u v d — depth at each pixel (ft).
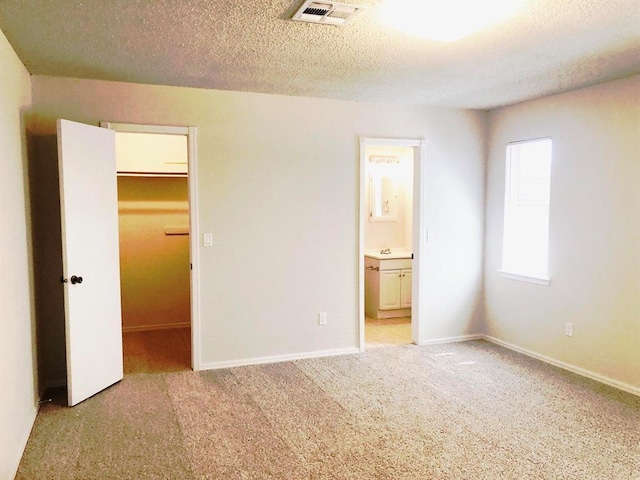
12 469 8.15
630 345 12.00
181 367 13.96
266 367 13.97
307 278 14.76
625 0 7.35
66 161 10.85
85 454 8.96
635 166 11.76
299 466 8.54
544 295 14.46
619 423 10.21
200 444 9.34
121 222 18.29
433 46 9.54
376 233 21.79
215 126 13.52
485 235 16.93
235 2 7.43
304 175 14.53
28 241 10.69
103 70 11.44
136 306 18.60
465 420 10.38
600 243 12.69
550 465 8.54
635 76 11.72
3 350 7.87
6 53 8.99
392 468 8.46
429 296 16.31
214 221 13.67
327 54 10.13
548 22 8.26
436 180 16.16
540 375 13.21
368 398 11.60
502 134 16.05
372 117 15.23
